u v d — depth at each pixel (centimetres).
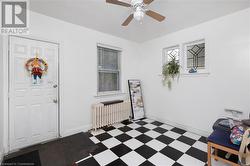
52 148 235
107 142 256
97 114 311
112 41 364
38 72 244
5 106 217
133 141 260
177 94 331
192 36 300
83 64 308
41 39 249
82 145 245
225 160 171
